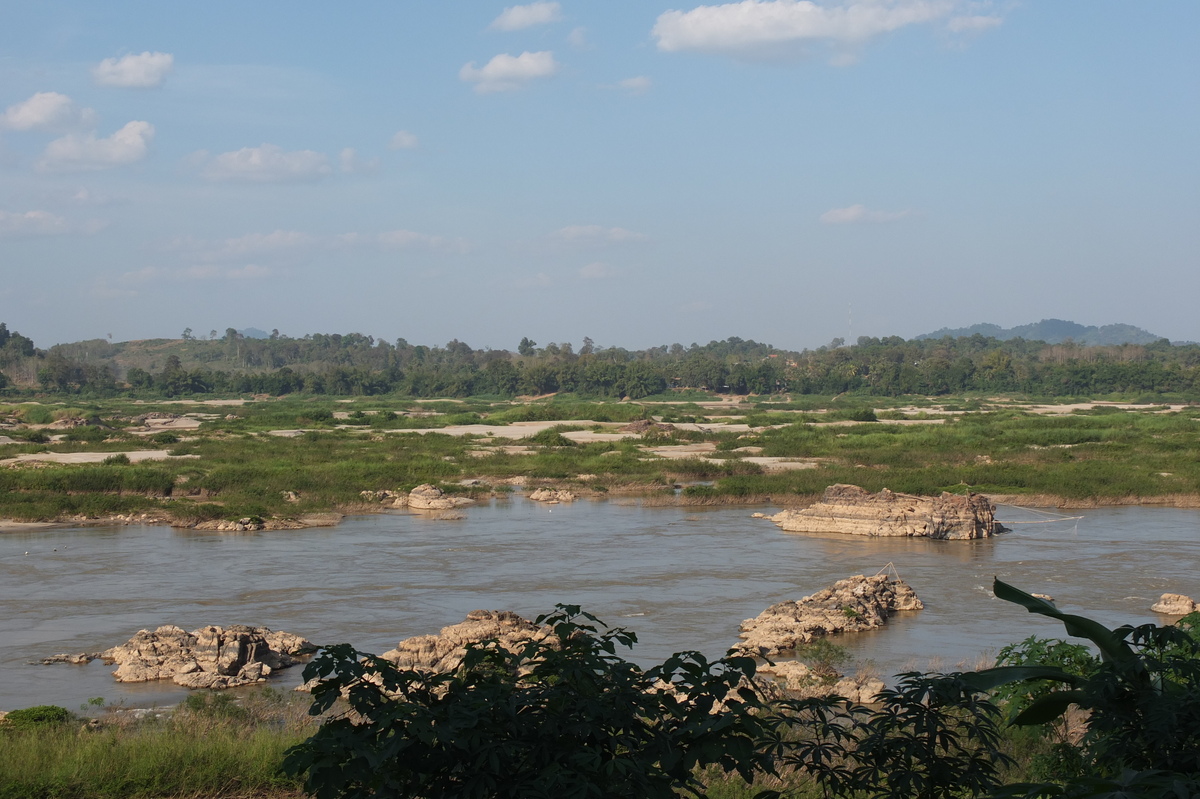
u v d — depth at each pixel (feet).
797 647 87.30
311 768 19.71
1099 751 21.18
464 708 20.45
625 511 187.52
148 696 74.23
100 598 110.63
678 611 103.30
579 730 20.45
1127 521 172.96
